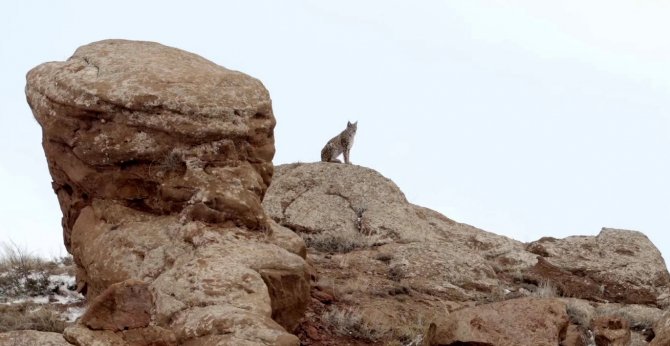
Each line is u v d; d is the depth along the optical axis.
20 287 25.83
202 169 23.62
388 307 25.89
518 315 21.67
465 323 21.62
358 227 32.53
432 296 27.64
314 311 24.92
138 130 23.61
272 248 22.83
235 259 21.83
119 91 23.41
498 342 21.19
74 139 23.91
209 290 20.59
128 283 19.33
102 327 18.98
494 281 29.70
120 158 23.66
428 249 30.44
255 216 23.55
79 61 24.64
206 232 22.69
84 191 24.73
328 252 31.11
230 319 19.17
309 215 32.62
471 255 30.56
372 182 34.25
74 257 24.69
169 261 22.36
